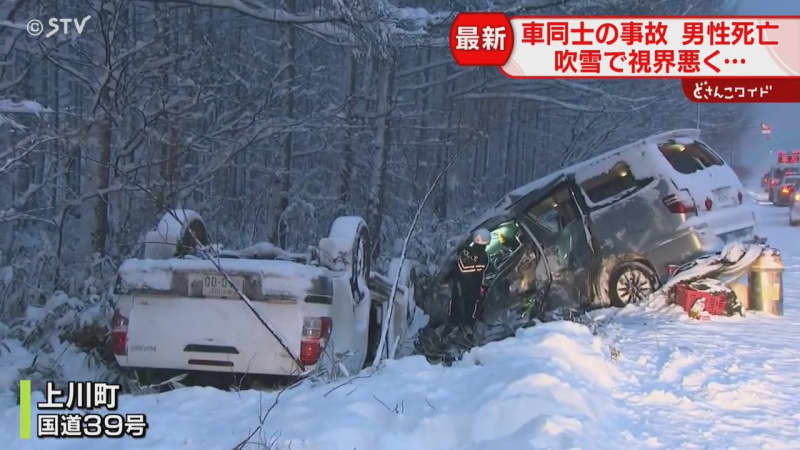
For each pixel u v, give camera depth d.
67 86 22.16
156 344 5.16
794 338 6.98
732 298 8.16
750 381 5.25
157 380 5.40
